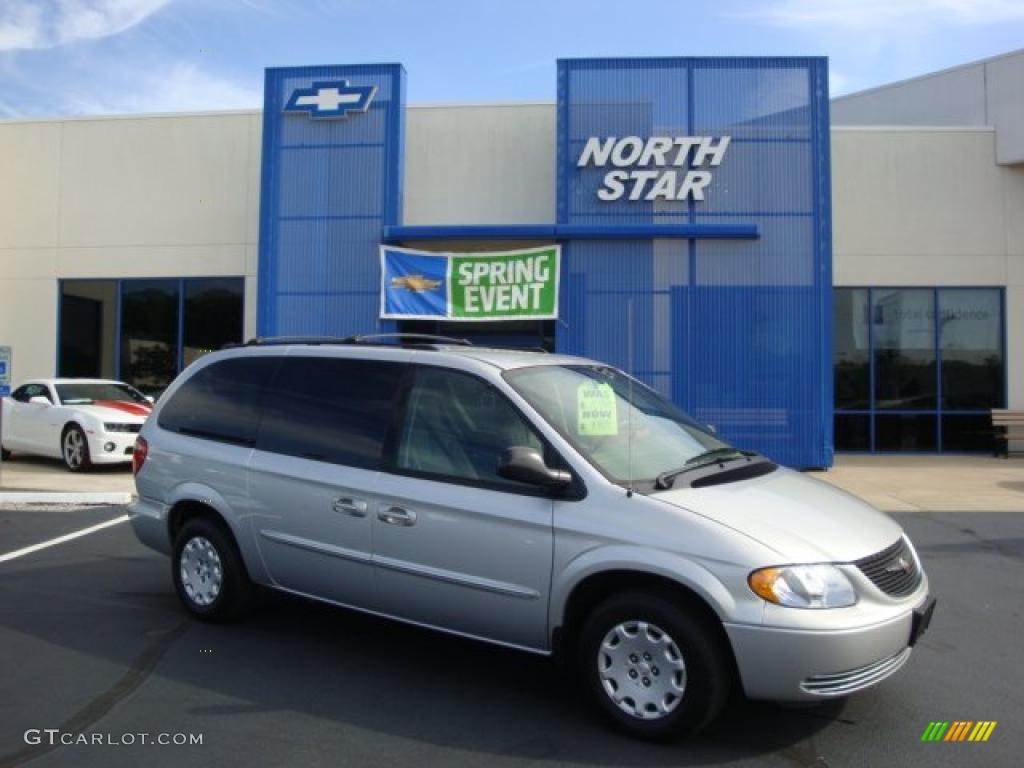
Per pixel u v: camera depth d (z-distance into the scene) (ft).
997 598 21.35
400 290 48.55
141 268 55.93
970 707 14.49
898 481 42.27
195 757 12.41
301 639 17.66
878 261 54.49
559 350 47.62
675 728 12.65
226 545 18.11
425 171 53.11
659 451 15.23
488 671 15.96
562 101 48.47
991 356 54.49
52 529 29.30
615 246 47.73
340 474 16.16
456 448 15.17
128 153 56.34
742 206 47.52
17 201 57.11
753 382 46.93
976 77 56.54
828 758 12.59
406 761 12.36
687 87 48.03
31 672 15.75
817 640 11.92
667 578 12.64
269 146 50.06
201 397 19.45
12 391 48.08
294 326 49.57
